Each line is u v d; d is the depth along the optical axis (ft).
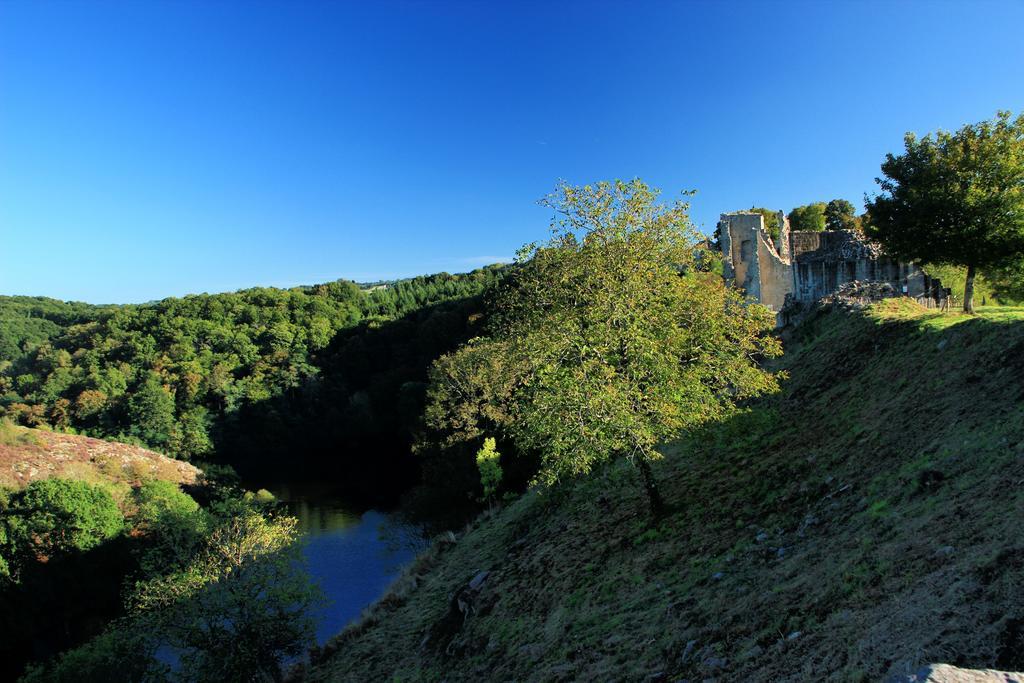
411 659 60.70
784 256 137.69
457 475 134.10
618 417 47.29
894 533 31.68
